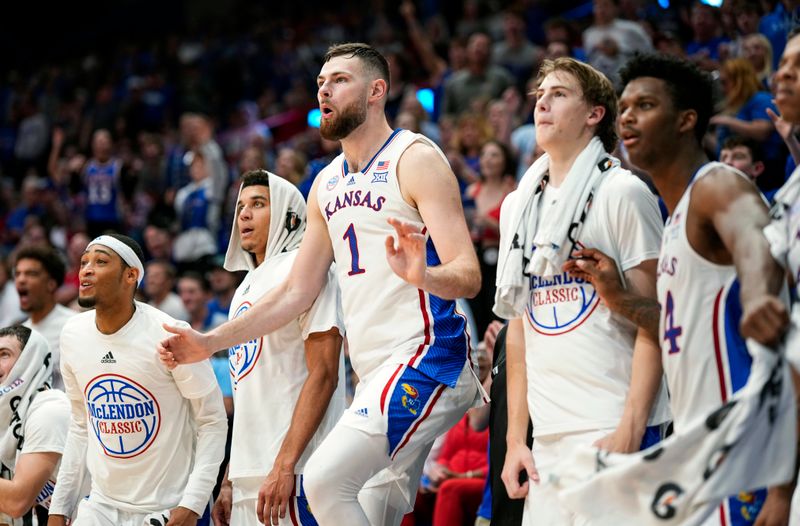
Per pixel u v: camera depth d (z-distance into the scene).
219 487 6.04
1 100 20.78
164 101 17.61
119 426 4.90
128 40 23.55
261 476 4.66
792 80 3.25
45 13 24.52
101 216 12.82
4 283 9.55
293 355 4.77
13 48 24.05
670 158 3.60
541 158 4.23
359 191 4.42
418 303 4.32
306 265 4.63
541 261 3.96
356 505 4.13
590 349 3.89
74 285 10.27
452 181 4.34
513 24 12.17
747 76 7.30
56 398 5.38
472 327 7.80
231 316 5.00
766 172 6.84
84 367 4.95
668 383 3.56
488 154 8.52
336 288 4.77
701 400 3.43
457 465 6.30
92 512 4.89
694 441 3.08
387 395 4.17
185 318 9.10
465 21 15.16
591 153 4.03
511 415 4.13
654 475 3.15
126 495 4.92
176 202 11.65
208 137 11.64
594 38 10.57
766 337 2.95
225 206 11.47
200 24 22.62
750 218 3.15
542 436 3.97
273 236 5.02
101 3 24.78
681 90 3.58
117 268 4.89
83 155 16.83
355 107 4.42
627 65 3.69
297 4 20.77
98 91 19.83
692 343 3.44
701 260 3.41
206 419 4.93
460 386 4.38
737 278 3.38
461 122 9.80
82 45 24.33
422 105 11.95
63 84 20.48
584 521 3.70
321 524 4.11
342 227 4.45
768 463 3.03
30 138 17.72
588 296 3.92
